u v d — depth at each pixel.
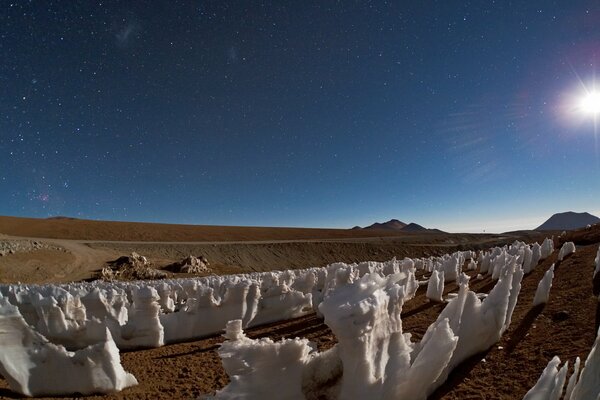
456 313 5.63
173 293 13.25
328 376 4.22
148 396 6.06
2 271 31.36
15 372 6.09
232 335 5.34
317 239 75.31
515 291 7.18
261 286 12.23
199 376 6.86
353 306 3.85
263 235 77.31
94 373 6.21
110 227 65.88
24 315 8.57
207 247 55.75
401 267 16.86
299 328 10.17
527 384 4.79
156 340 9.03
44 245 39.09
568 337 5.99
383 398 3.98
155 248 50.91
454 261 15.96
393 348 4.35
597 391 2.69
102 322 8.70
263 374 4.07
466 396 4.73
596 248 17.33
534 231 100.88
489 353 6.05
